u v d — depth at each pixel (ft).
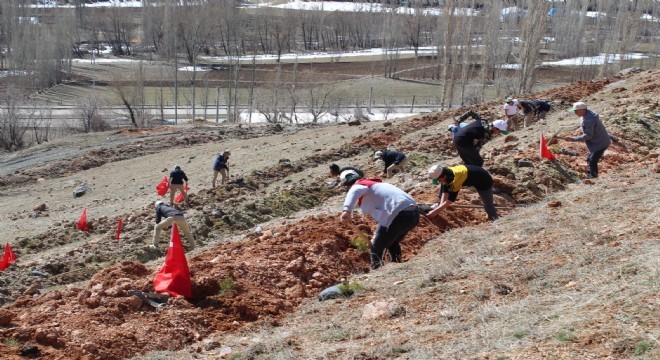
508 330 18.21
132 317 23.89
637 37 305.12
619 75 100.01
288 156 85.51
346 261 31.35
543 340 17.11
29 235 64.23
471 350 17.48
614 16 319.88
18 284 43.62
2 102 196.95
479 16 257.34
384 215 28.35
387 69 290.76
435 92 239.91
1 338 21.58
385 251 29.96
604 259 22.57
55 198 90.12
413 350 18.39
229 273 27.27
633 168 44.80
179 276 25.85
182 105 228.84
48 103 208.44
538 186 43.57
